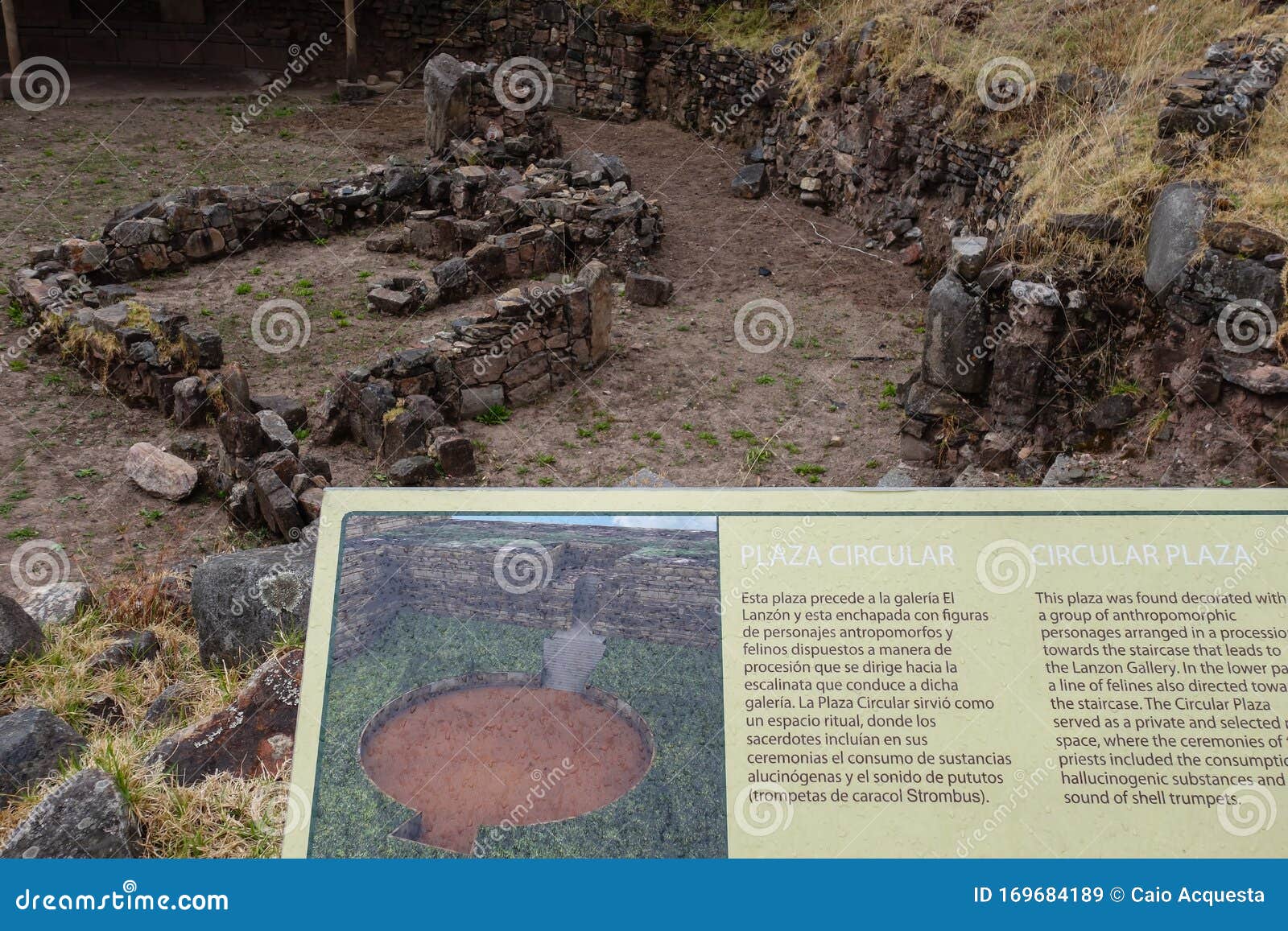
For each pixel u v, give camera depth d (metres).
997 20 15.69
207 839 4.34
